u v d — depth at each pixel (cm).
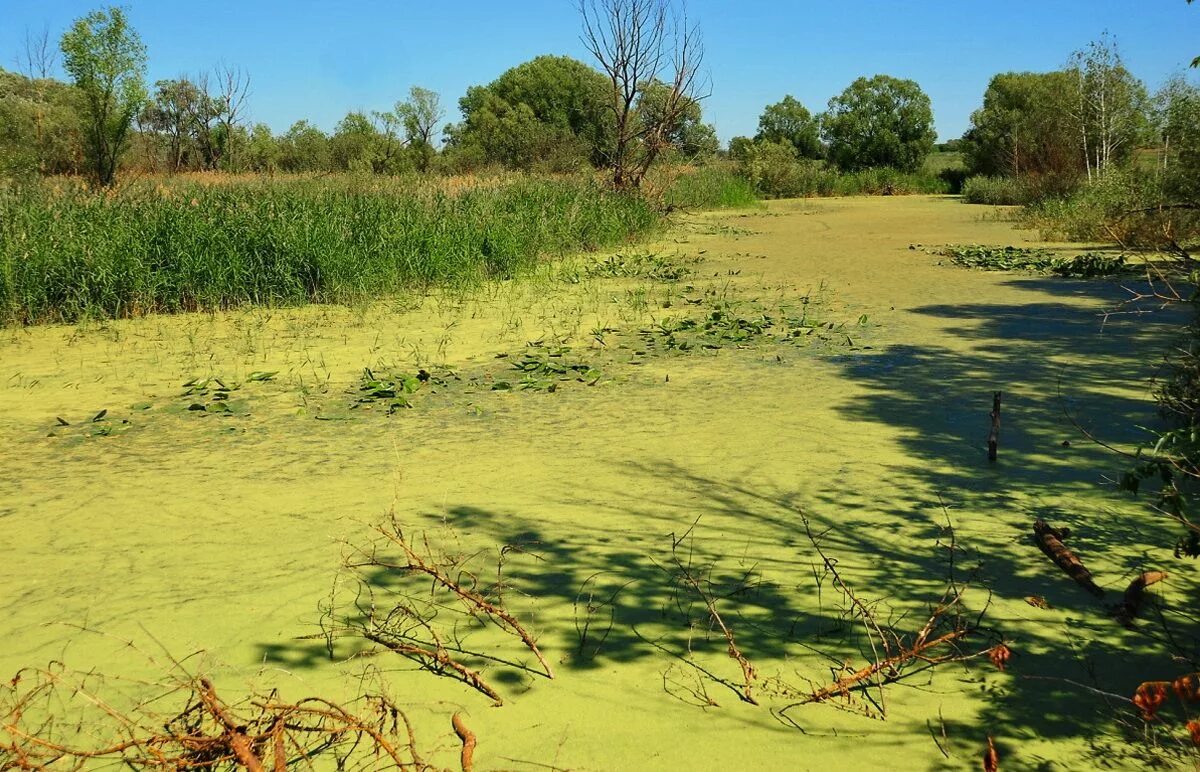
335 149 4103
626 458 552
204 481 524
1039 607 363
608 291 1226
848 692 309
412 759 279
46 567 414
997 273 1327
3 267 996
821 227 2223
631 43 2086
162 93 3459
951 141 7519
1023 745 283
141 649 342
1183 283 1147
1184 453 343
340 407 679
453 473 531
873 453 551
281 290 1148
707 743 288
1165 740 283
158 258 1102
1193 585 378
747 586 387
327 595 385
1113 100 2505
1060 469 517
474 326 988
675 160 2381
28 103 2528
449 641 349
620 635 352
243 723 282
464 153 4747
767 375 748
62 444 598
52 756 279
